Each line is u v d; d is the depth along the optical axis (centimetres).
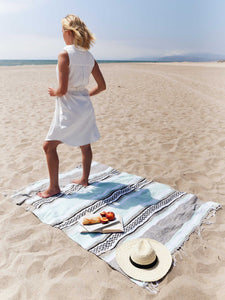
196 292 194
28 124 646
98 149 493
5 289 197
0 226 267
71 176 378
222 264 223
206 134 586
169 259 222
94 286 200
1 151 475
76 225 268
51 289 196
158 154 474
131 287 199
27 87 1248
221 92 1174
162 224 268
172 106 880
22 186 355
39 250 236
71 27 265
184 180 377
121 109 818
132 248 233
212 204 306
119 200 312
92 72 308
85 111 294
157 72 2245
